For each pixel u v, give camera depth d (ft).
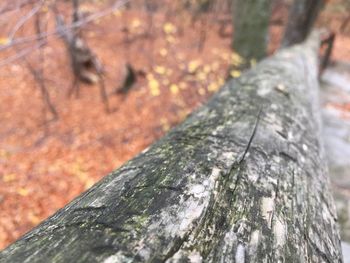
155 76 22.62
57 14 16.02
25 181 14.46
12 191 13.73
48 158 16.22
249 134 4.52
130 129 18.56
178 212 2.67
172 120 18.57
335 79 28.14
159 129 18.35
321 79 27.53
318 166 5.13
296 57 13.56
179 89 20.58
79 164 15.79
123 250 2.18
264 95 6.48
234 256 2.47
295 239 3.01
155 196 2.84
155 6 35.29
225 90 7.04
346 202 11.43
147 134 18.16
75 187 14.33
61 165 15.66
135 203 2.73
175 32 30.48
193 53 26.86
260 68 9.27
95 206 2.73
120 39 27.94
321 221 3.75
